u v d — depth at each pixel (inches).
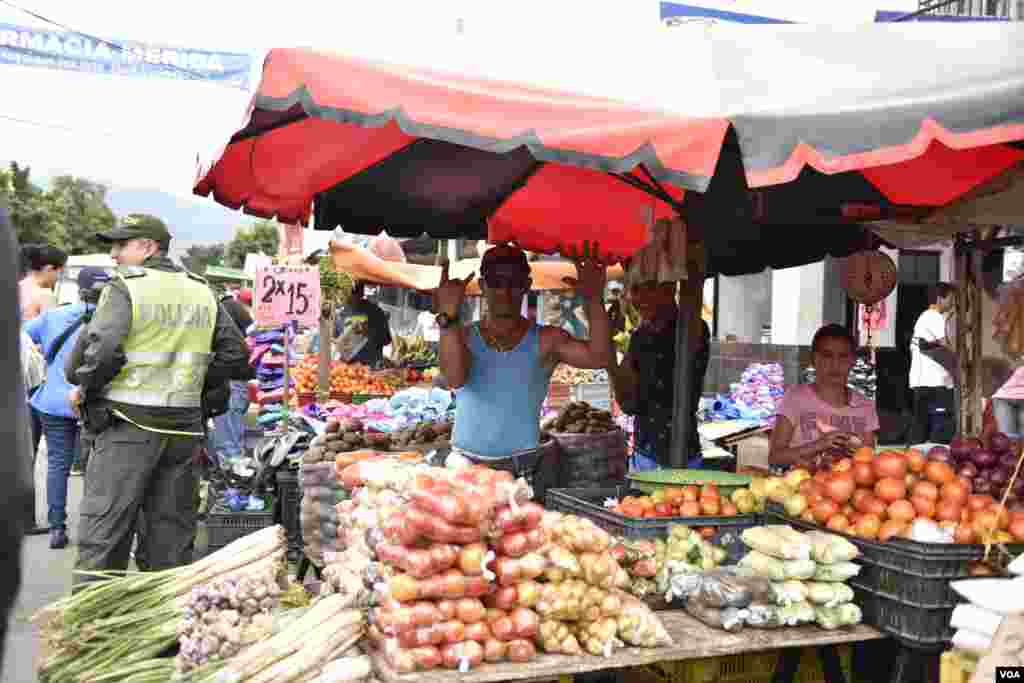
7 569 39.6
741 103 121.1
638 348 239.1
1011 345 212.5
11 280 41.5
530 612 119.0
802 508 148.3
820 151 114.2
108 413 199.2
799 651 146.5
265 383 369.1
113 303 197.0
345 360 481.1
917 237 233.6
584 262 184.7
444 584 114.5
